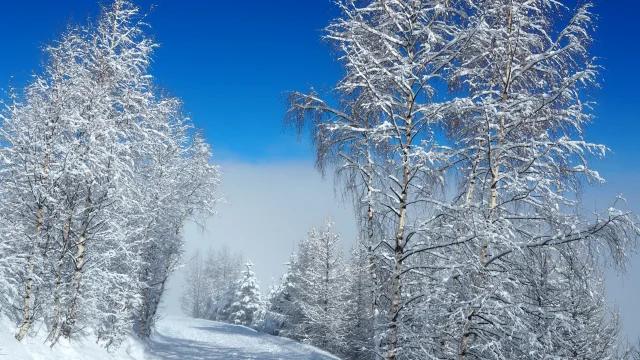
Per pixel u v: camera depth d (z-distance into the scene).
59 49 11.38
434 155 7.43
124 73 12.85
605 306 12.75
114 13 12.71
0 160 11.06
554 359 6.66
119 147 12.20
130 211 14.38
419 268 7.57
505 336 6.76
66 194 11.60
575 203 7.52
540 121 8.05
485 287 7.11
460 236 7.30
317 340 28.50
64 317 12.74
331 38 9.00
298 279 35.75
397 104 7.99
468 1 8.48
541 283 7.51
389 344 7.54
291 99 9.96
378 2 8.39
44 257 11.38
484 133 7.71
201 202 23.75
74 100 11.86
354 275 24.38
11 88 11.08
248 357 20.97
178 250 22.86
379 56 8.74
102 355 14.01
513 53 8.12
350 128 8.23
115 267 15.49
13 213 11.24
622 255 6.35
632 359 13.61
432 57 7.88
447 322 7.33
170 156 20.70
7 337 10.00
